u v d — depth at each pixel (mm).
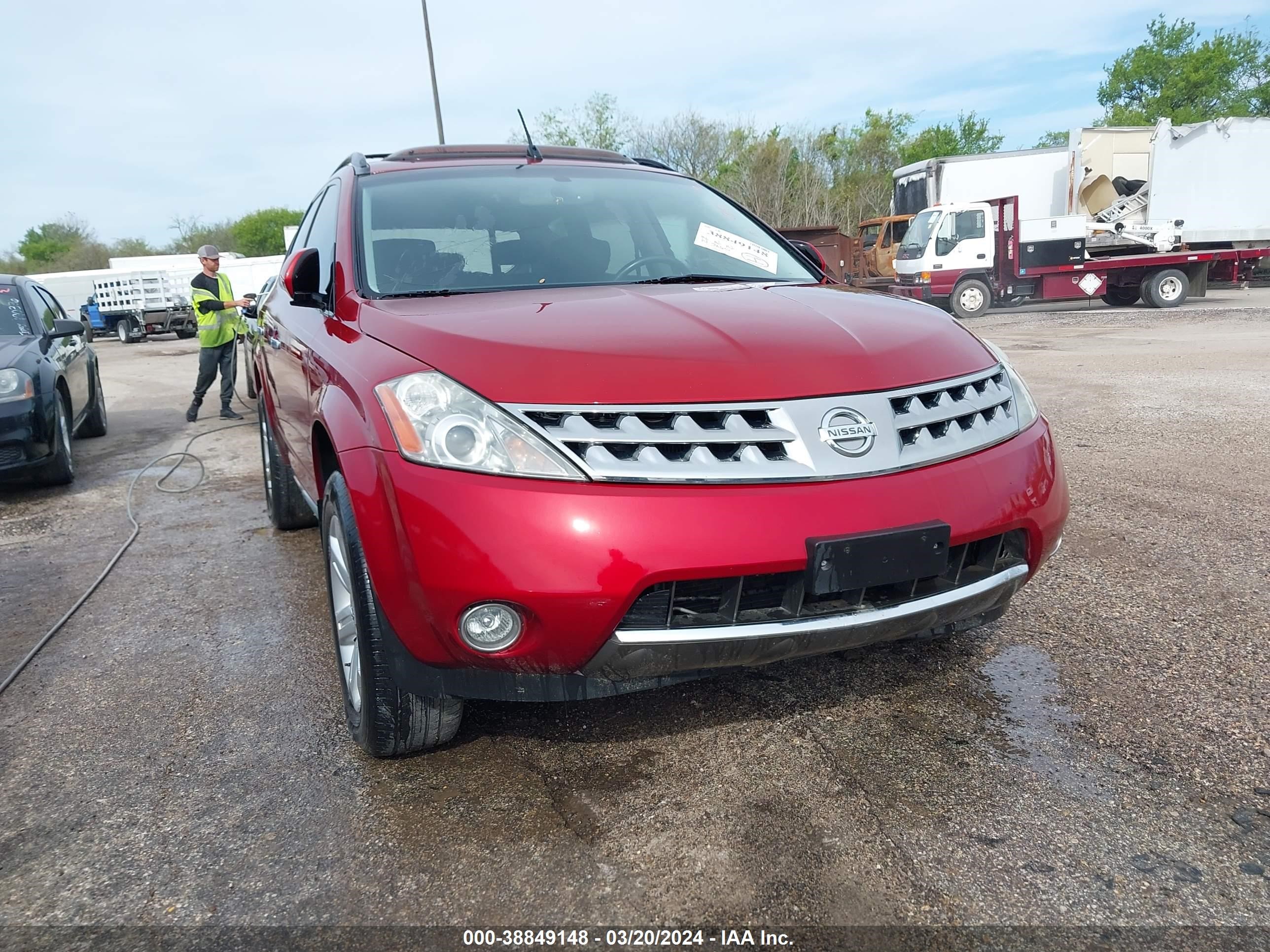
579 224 3166
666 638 1943
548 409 1959
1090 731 2434
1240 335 12359
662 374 2033
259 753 2512
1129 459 5348
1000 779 2230
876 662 2891
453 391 2025
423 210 3111
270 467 4520
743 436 1980
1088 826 2033
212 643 3316
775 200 36062
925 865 1925
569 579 1869
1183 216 18562
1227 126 18156
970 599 2156
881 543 1957
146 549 4543
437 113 22594
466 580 1901
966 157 19938
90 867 2037
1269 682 2645
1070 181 19266
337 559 2535
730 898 1854
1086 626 3094
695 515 1901
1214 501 4430
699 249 3209
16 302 6840
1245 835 1976
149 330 25688
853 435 2037
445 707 2275
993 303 18719
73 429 6793
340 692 2877
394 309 2535
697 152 36406
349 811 2213
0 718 2791
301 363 3061
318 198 4199
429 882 1942
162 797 2311
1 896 1951
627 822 2121
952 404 2230
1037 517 2227
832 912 1801
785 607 2016
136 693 2928
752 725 2535
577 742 2484
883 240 21984
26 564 4383
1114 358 10250
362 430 2141
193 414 8922
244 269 27812
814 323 2348
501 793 2258
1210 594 3305
